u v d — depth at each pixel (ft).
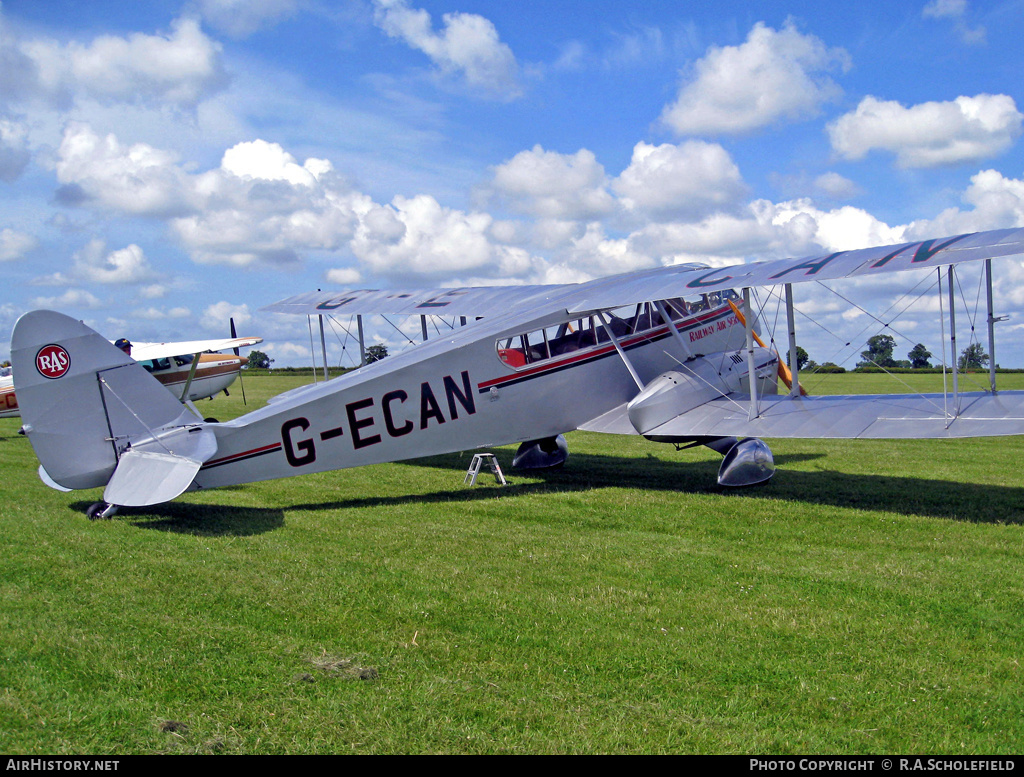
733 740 11.78
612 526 25.89
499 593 18.19
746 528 25.59
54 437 25.66
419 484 34.63
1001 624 16.49
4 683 13.25
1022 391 28.86
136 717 12.16
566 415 34.50
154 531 24.25
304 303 49.49
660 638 15.60
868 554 22.26
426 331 43.11
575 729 12.01
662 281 31.78
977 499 30.99
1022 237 23.15
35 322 25.23
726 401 34.04
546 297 38.11
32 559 20.56
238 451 28.35
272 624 16.11
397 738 11.68
